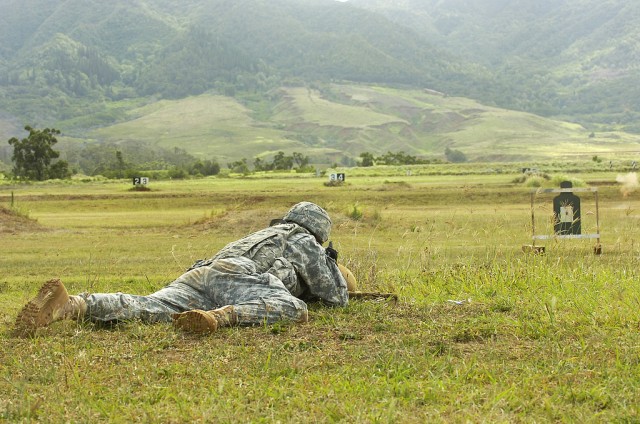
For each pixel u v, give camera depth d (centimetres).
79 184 7862
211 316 736
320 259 884
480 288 1057
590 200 3966
